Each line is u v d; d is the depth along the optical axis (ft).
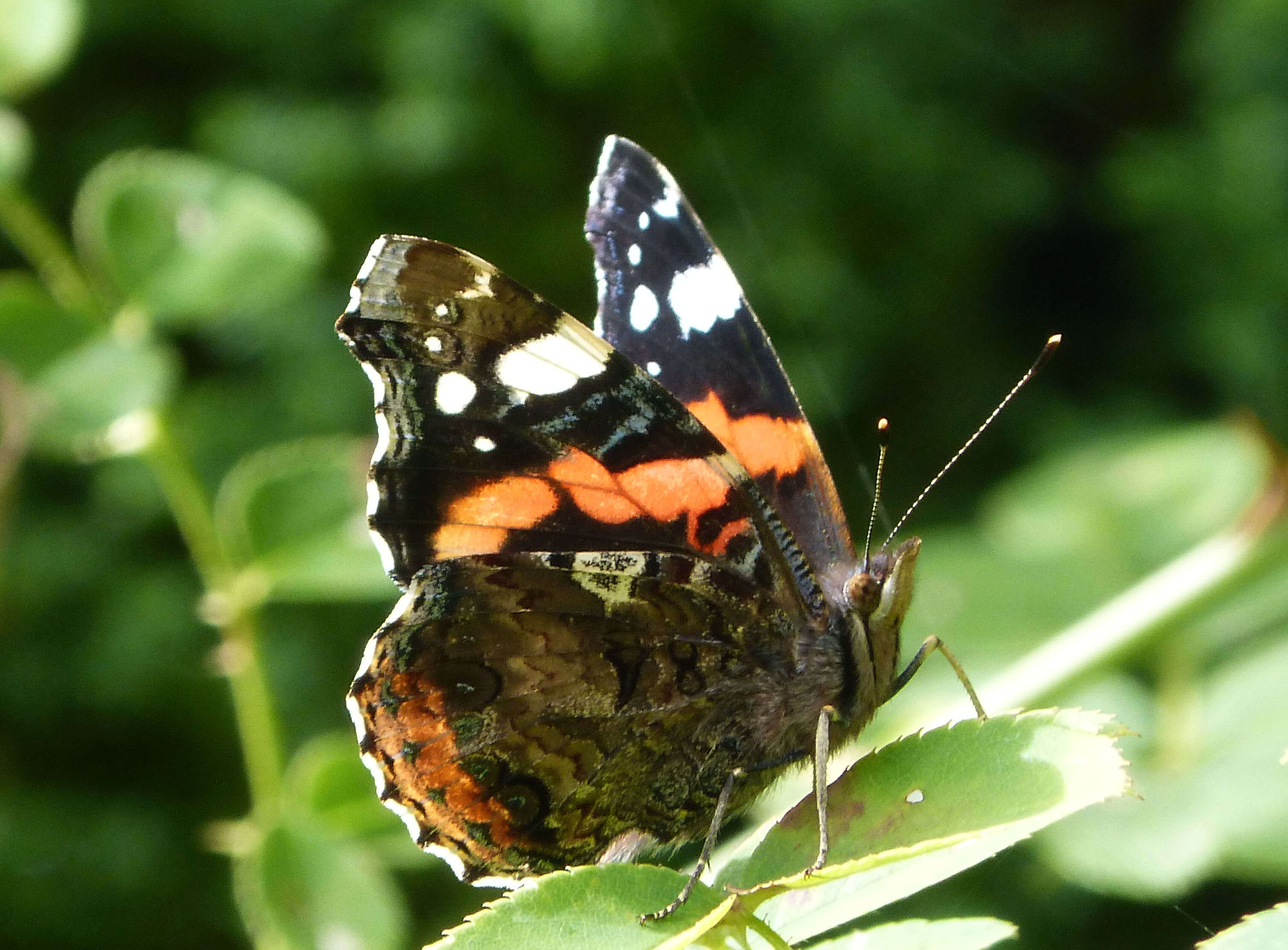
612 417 0.72
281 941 0.75
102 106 1.96
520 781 0.73
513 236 1.99
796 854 0.66
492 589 0.73
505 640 0.73
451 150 1.84
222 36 1.92
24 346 0.78
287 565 0.78
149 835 1.71
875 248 2.01
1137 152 1.94
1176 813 0.83
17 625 1.73
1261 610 0.85
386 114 1.85
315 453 0.78
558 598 0.73
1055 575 0.94
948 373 1.98
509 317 0.72
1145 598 0.80
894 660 0.74
